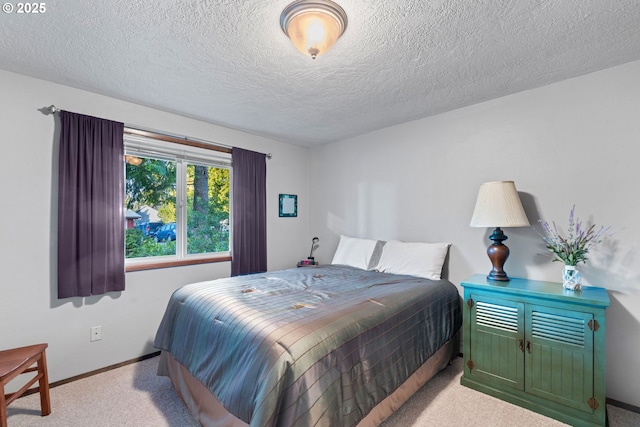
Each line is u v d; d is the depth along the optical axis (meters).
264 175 3.52
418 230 2.97
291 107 2.62
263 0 1.32
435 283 2.41
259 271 3.43
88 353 2.27
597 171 2.00
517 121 2.34
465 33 1.57
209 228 3.17
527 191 2.29
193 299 1.97
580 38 1.61
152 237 2.75
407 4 1.34
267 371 1.19
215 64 1.89
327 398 1.22
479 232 2.57
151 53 1.76
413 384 1.88
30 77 2.05
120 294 2.44
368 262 3.09
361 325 1.54
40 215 2.09
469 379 2.09
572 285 1.88
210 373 1.52
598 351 1.63
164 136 2.72
